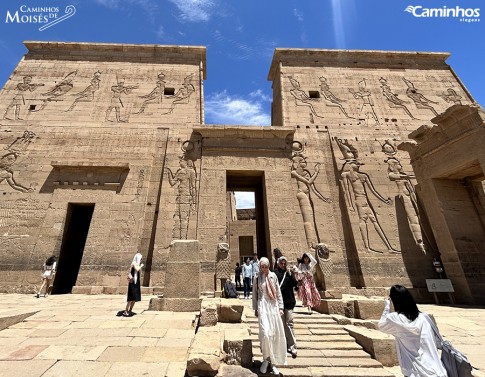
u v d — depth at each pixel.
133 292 6.83
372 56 19.39
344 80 18.39
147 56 18.53
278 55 19.05
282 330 4.27
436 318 8.33
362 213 14.29
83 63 17.91
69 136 15.34
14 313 6.08
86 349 4.61
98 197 13.85
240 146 15.37
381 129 16.70
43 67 17.48
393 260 13.35
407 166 15.51
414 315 2.95
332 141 16.08
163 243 13.16
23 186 13.84
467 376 2.56
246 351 4.46
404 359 2.81
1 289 11.84
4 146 14.67
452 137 11.67
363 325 6.24
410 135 13.49
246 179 16.50
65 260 13.62
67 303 8.89
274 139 15.70
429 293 12.25
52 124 15.63
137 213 13.77
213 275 12.62
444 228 12.02
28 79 16.95
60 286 13.17
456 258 11.47
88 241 12.92
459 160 11.43
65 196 13.72
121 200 13.92
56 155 14.73
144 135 15.75
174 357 4.42
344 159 15.59
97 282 12.26
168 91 17.58
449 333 6.84
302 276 7.94
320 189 14.84
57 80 17.12
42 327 5.66
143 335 5.33
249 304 8.71
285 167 15.12
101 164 14.33
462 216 12.12
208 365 3.86
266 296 4.48
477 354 5.47
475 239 11.75
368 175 15.18
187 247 8.02
